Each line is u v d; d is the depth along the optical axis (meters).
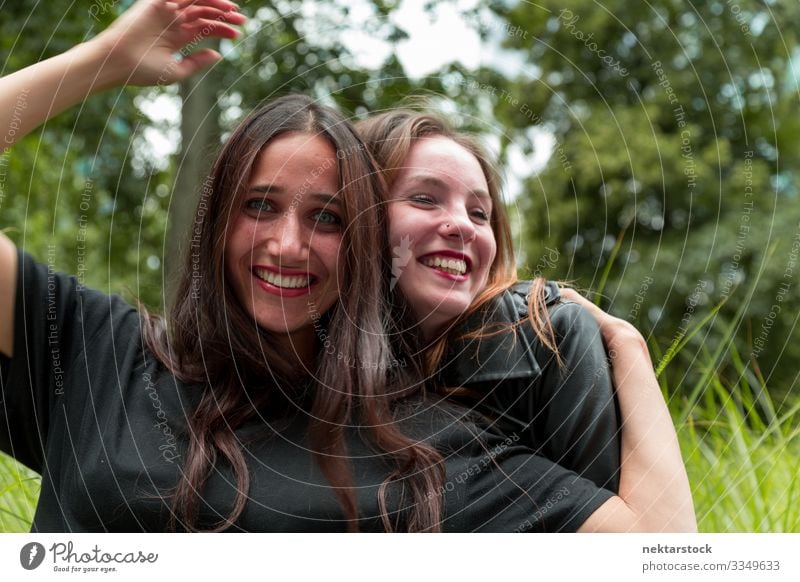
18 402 1.08
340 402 1.04
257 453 1.04
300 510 1.01
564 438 1.10
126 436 1.03
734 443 1.41
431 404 1.10
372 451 1.06
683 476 1.06
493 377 1.13
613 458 1.08
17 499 1.29
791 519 1.26
